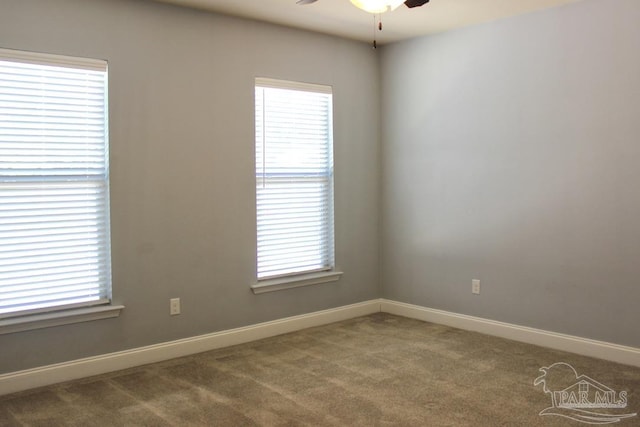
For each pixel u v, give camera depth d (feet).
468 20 14.12
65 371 11.34
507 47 13.83
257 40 14.07
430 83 15.62
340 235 16.21
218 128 13.44
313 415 9.68
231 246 13.79
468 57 14.67
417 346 13.65
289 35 14.71
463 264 15.14
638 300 11.87
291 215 15.14
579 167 12.66
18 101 10.68
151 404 10.21
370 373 11.75
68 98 11.27
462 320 15.21
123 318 12.12
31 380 10.93
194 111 13.02
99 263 11.87
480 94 14.48
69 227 11.41
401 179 16.61
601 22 12.16
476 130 14.62
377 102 17.02
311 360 12.65
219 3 12.59
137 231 12.24
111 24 11.70
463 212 15.05
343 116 16.14
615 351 12.24
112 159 11.80
